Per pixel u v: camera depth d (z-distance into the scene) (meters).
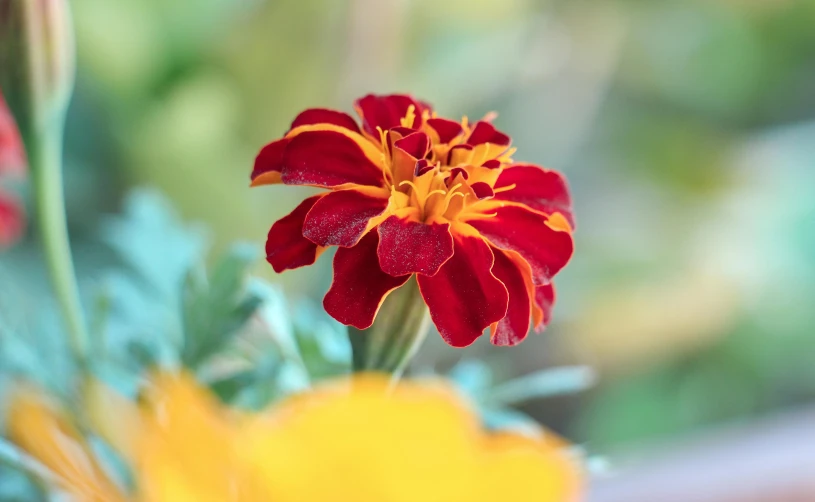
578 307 0.62
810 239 0.66
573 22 0.71
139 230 0.30
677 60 0.75
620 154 0.73
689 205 0.69
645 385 0.62
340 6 0.61
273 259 0.22
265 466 0.17
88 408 0.25
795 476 0.36
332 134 0.23
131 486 0.22
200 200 0.60
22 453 0.22
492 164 0.23
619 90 0.76
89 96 0.60
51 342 0.30
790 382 0.64
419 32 0.65
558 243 0.23
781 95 0.76
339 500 0.17
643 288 0.64
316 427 0.16
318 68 0.63
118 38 0.58
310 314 0.30
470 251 0.22
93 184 0.61
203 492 0.18
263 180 0.23
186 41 0.61
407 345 0.23
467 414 0.17
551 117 0.73
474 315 0.22
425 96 0.67
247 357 0.29
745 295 0.64
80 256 0.58
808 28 0.74
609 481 0.36
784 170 0.70
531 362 0.60
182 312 0.27
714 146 0.72
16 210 0.31
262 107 0.63
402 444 0.17
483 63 0.68
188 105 0.60
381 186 0.23
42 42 0.26
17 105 0.26
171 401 0.17
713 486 0.35
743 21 0.74
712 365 0.64
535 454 0.17
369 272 0.22
